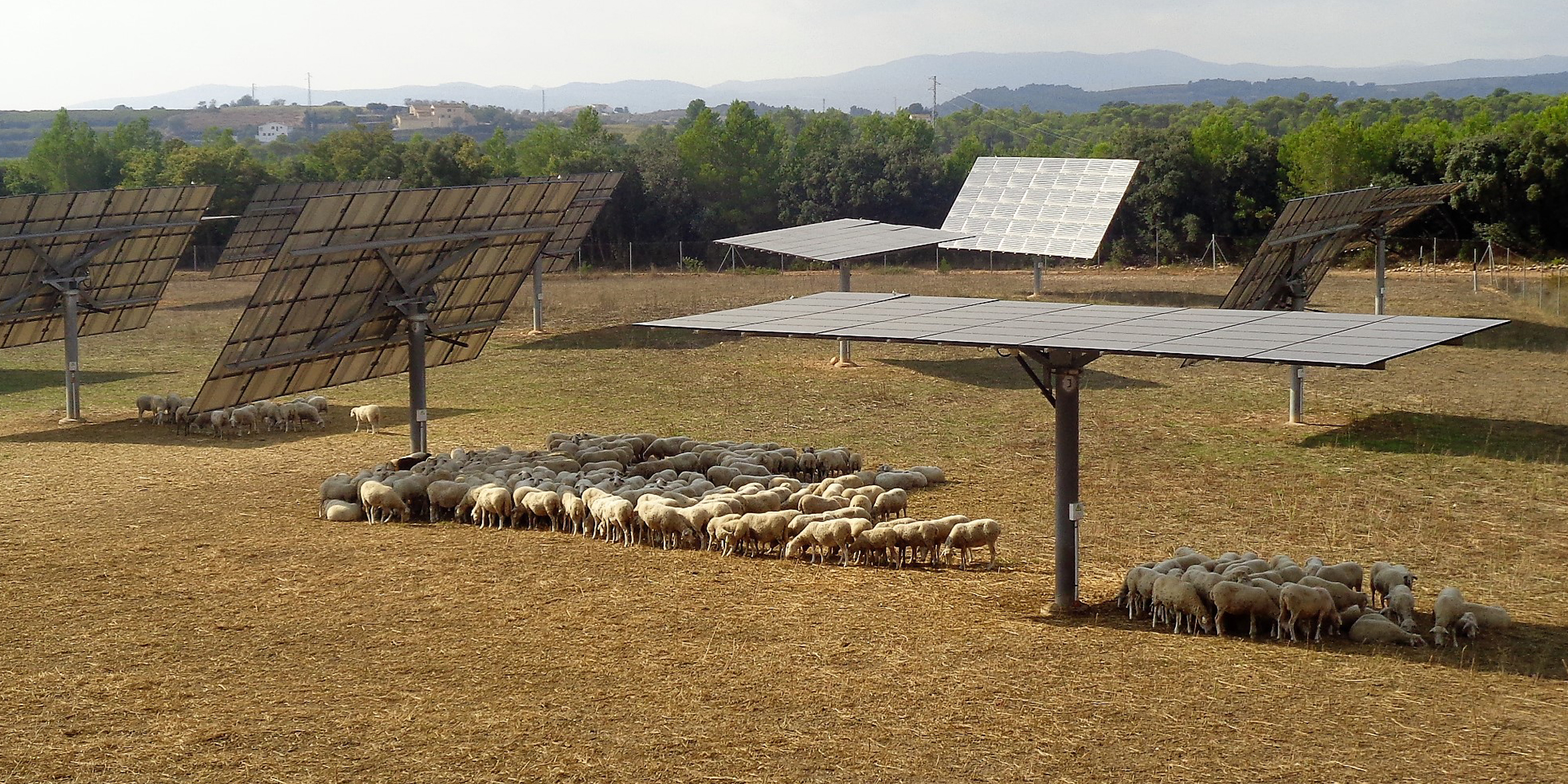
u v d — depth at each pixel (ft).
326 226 79.51
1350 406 106.42
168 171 308.40
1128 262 269.64
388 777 39.09
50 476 84.84
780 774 39.19
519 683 47.01
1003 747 41.06
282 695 45.88
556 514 70.85
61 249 106.42
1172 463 86.74
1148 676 47.29
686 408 111.65
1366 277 211.61
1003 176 190.70
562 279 235.61
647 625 53.72
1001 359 138.21
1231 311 59.82
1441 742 41.19
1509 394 110.93
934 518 72.90
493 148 395.14
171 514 74.23
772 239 135.95
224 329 167.12
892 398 115.24
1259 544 66.44
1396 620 53.26
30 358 145.38
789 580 60.75
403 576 61.52
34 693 46.06
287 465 88.63
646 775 39.19
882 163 322.34
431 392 120.88
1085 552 65.62
